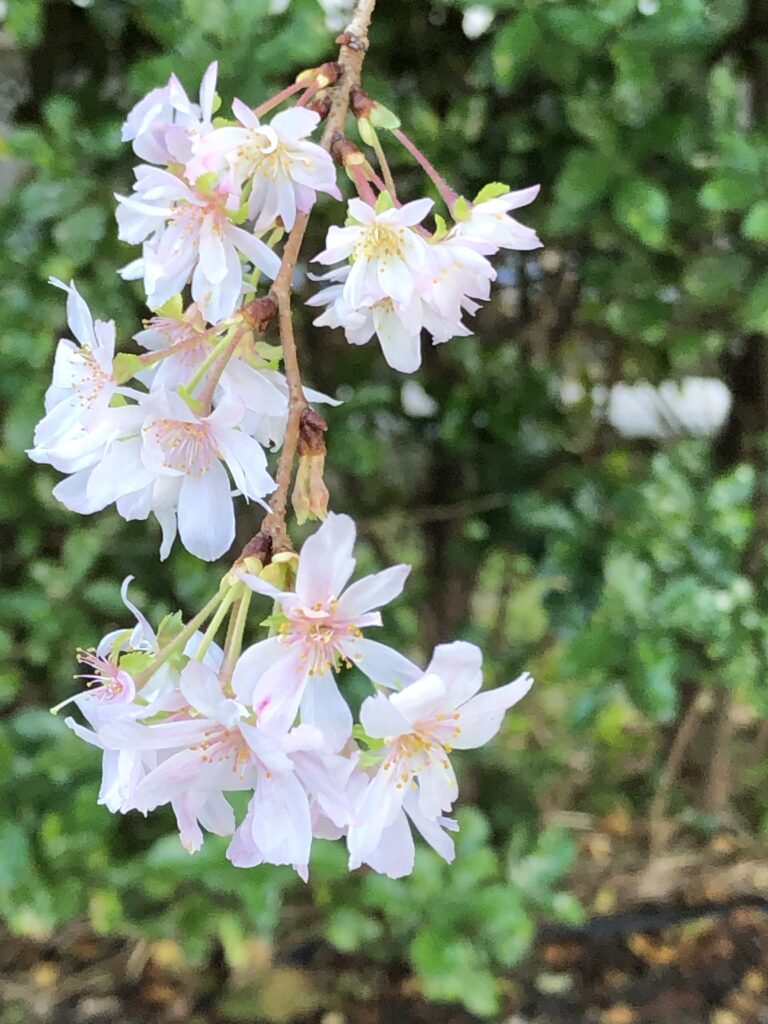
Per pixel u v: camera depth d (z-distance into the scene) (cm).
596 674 40
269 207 18
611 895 56
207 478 18
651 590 39
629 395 54
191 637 17
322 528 16
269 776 16
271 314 18
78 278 36
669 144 31
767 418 48
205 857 38
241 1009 50
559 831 46
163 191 17
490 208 19
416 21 38
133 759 16
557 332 47
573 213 32
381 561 51
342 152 19
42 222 36
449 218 36
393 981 51
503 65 29
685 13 29
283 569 16
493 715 17
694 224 34
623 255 37
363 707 16
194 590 42
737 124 34
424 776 17
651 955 53
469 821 43
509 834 54
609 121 31
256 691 16
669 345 40
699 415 54
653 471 42
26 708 46
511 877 44
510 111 38
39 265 35
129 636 18
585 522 42
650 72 29
